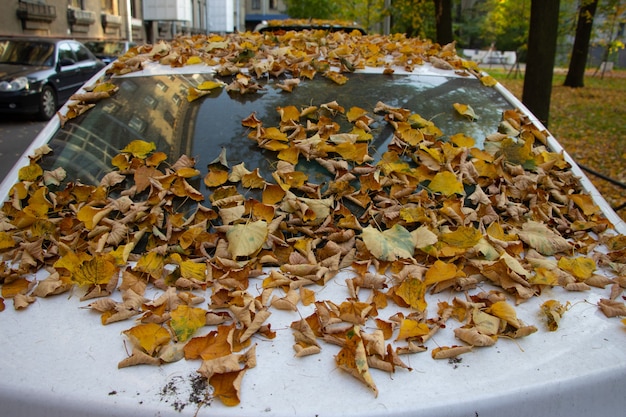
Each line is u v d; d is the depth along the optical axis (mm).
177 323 1492
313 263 1793
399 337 1452
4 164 8172
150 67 2990
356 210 2076
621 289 1746
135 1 29688
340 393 1261
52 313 1572
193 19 39906
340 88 2787
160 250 1824
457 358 1393
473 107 2711
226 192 2062
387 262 1833
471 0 40969
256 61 3002
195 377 1309
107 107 2564
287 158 2229
